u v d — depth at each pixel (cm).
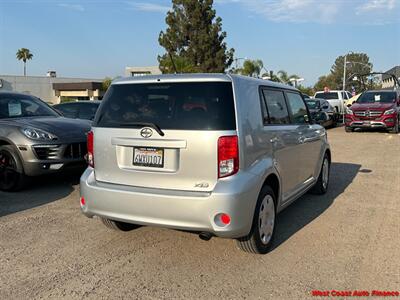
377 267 420
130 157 427
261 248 443
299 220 571
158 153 412
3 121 741
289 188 531
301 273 407
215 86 409
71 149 720
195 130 397
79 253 457
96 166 450
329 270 413
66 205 639
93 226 543
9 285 385
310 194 714
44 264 429
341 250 464
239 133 400
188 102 410
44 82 6456
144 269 417
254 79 469
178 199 393
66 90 5850
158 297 363
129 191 416
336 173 901
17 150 698
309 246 476
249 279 395
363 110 1817
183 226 396
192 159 397
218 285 383
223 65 3978
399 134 1772
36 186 762
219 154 391
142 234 512
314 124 665
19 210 613
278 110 510
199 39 3888
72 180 810
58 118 801
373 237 505
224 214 386
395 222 562
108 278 398
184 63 3422
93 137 452
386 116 1775
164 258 443
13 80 6175
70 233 517
